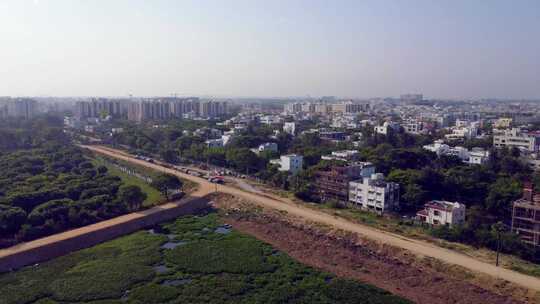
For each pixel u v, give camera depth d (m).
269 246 107.50
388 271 91.62
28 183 145.88
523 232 104.69
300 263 97.00
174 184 150.62
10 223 105.69
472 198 137.00
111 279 87.31
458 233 104.94
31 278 87.75
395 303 78.44
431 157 180.62
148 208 133.00
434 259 91.69
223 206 140.50
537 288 78.12
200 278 88.56
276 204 135.25
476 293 80.38
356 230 109.69
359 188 137.62
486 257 94.50
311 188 150.38
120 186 148.25
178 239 112.19
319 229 113.44
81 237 107.38
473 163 179.50
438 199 138.75
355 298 80.06
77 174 168.38
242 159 186.25
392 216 125.31
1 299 78.75
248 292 82.62
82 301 78.81
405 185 137.62
